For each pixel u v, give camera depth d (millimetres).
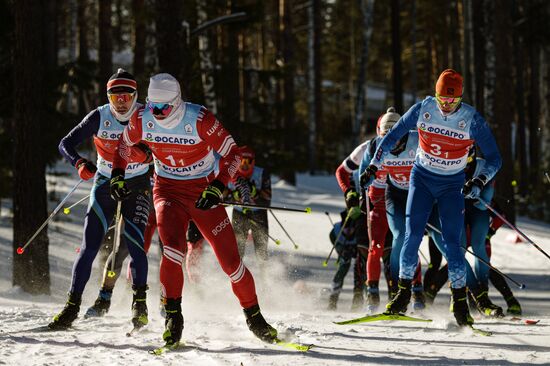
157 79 7543
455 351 7355
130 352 7223
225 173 7602
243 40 48500
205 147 7820
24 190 14883
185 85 20594
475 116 8914
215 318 10242
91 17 63531
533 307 13070
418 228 9234
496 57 27750
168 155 7777
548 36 42344
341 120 71188
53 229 21953
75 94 27797
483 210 11680
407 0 72875
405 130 9305
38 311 10477
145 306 8883
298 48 67688
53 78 25484
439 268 12922
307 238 22688
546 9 42531
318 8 54062
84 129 9344
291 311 12164
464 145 9023
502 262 19578
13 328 8703
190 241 12938
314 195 35406
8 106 23250
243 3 29484
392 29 29031
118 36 71000
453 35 56219
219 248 7727
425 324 9664
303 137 55250
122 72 9234
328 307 13430
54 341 7785
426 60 84188
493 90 27781
